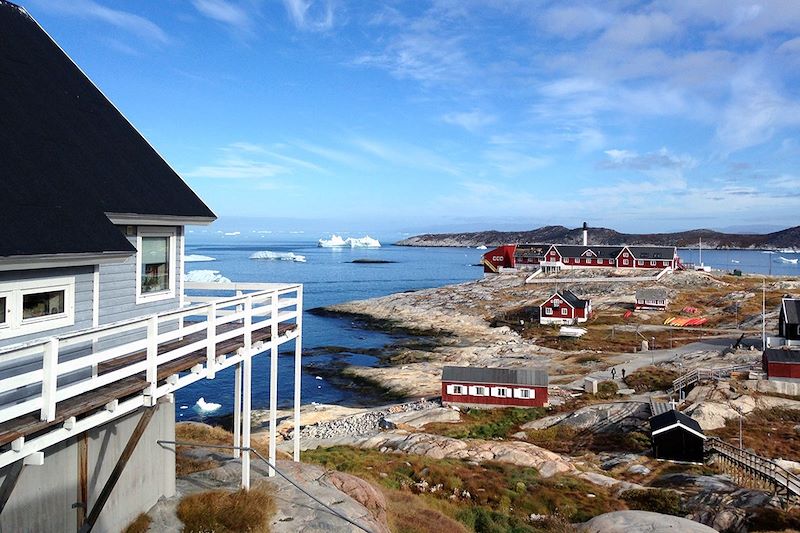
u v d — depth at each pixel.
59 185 11.85
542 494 26.16
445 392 48.69
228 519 14.03
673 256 115.69
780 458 32.78
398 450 34.75
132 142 16.34
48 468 11.05
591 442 38.16
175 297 16.05
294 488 16.89
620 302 90.38
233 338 16.02
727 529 21.97
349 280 177.25
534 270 124.81
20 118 12.55
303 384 60.94
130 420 13.59
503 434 41.06
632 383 51.44
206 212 16.53
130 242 12.97
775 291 89.00
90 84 16.58
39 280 10.79
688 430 33.47
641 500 25.28
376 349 76.25
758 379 45.09
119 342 13.39
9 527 10.16
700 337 67.81
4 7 14.97
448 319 92.50
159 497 14.98
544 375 47.00
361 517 15.68
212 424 46.78
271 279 177.25
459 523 20.55
